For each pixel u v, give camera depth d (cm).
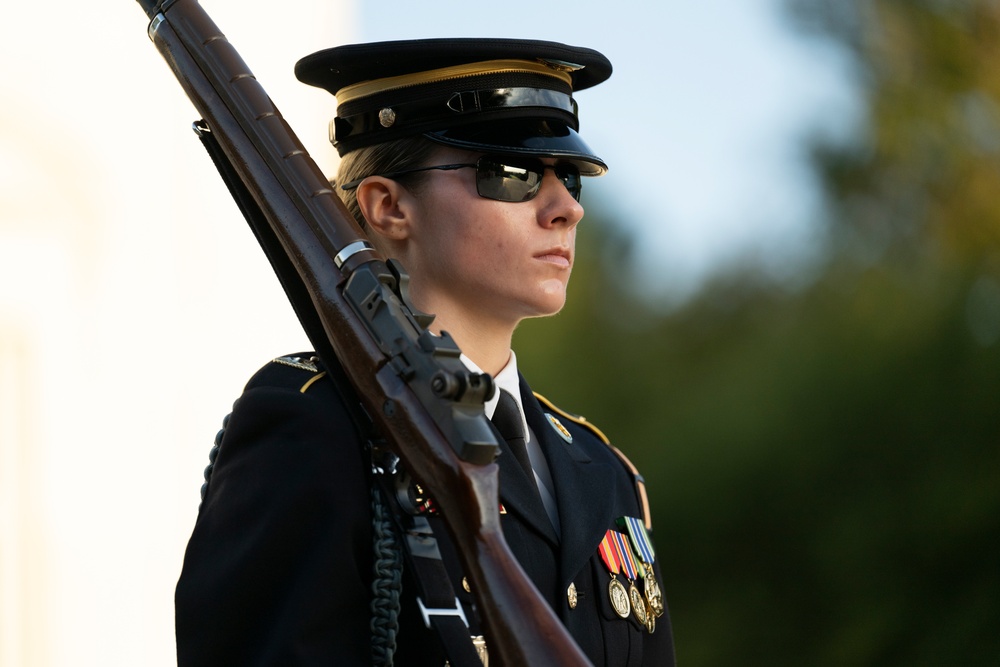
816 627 2472
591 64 608
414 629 513
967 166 2497
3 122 1266
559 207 575
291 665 473
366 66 584
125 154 1332
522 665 439
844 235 2686
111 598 1298
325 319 495
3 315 1272
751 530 2547
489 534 454
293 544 496
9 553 1267
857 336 2547
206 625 493
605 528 598
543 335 2986
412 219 584
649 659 621
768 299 2852
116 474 1309
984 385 2389
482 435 456
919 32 2502
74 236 1307
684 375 2889
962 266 2472
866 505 2441
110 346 1314
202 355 1363
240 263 1395
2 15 1273
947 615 2348
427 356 465
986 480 2352
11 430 1276
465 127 574
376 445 509
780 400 2556
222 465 531
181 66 536
